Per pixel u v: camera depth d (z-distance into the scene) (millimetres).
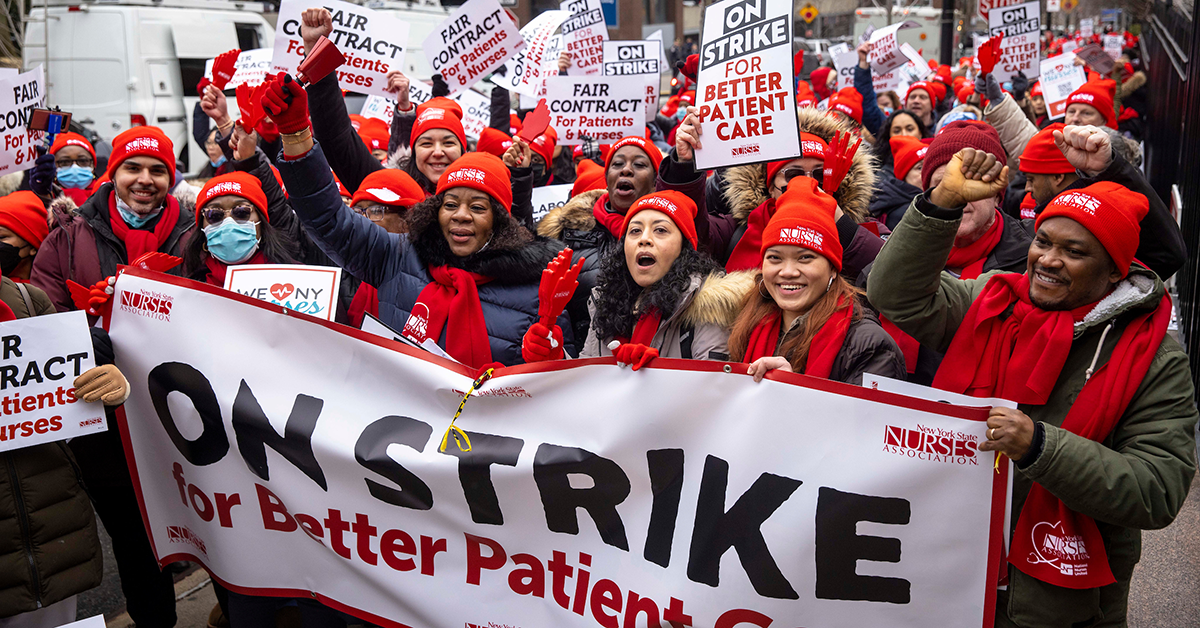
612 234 4062
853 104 6855
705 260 3102
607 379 2594
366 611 2877
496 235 3363
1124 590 2309
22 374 2703
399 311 3438
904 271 2402
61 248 4008
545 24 6543
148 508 3133
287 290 3207
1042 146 3148
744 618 2445
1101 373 2219
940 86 10633
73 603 2939
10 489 2713
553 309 2715
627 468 2568
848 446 2336
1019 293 2375
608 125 5715
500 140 4230
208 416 2980
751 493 2424
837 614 2383
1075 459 2059
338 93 3920
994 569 2238
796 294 2662
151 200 4055
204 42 13734
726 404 2457
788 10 3020
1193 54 6488
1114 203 2195
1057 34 28547
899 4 25344
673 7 28250
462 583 2766
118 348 3059
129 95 12938
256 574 2984
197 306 2998
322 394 2893
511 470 2670
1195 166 6125
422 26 15461
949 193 2293
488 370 2732
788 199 2738
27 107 4336
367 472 2807
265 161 3855
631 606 2562
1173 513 2098
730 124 3227
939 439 2256
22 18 13047
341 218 3391
